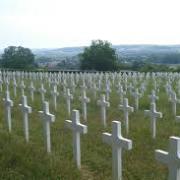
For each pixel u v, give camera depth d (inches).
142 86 919.7
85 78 1259.8
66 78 1240.8
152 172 315.9
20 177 291.7
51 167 306.3
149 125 499.2
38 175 294.0
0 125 465.4
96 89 876.0
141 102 720.3
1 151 338.3
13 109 601.6
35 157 331.3
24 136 421.1
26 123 416.5
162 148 387.5
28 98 784.9
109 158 357.1
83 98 576.1
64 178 291.3
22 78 1352.1
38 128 471.8
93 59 2438.5
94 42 2482.8
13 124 487.8
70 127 338.0
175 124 513.0
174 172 230.4
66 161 331.3
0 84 972.6
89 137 428.1
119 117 574.2
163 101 745.0
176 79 1359.5
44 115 375.6
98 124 516.7
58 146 388.2
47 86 1074.1
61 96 813.2
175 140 228.1
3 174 296.4
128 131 464.4
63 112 614.9
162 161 237.1
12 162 320.5
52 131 456.8
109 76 1314.0
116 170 288.7
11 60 2689.5
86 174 320.5
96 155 362.3
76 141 332.2
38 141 406.9
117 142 284.2
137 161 343.9
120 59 2711.6
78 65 2637.8
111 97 805.9
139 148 382.3
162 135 450.9
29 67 2645.2
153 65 2352.4
